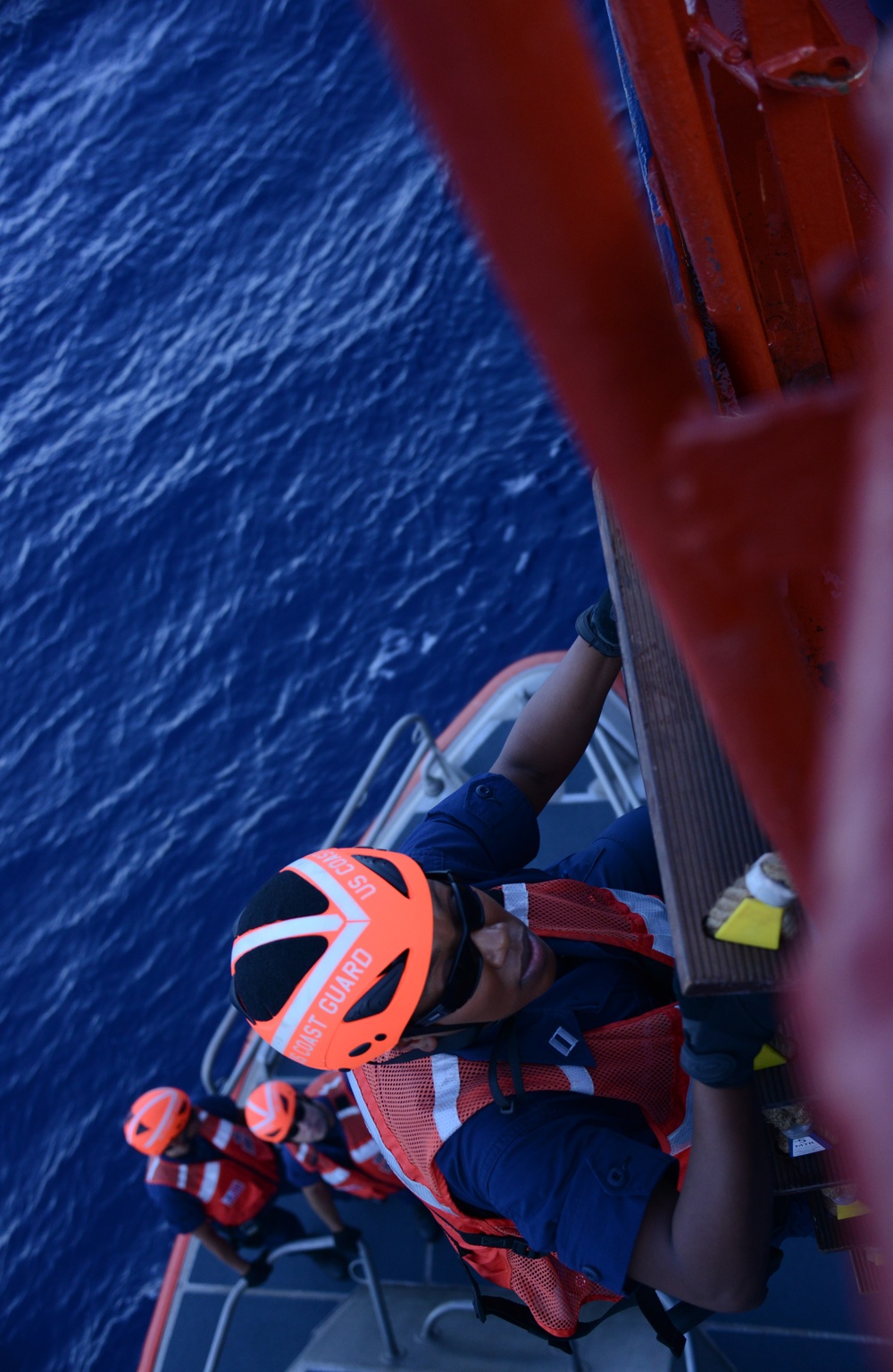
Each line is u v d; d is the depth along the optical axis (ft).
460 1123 4.73
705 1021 3.64
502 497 42.88
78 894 40.06
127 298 64.44
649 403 1.62
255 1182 17.83
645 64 3.28
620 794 16.42
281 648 43.55
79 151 76.07
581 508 41.34
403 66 1.36
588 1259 4.25
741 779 2.26
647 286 1.56
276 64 71.05
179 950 37.68
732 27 3.70
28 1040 36.91
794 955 3.04
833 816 1.14
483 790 6.15
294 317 55.83
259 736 41.50
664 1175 4.36
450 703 38.88
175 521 50.70
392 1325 14.64
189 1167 17.40
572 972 5.22
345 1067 4.71
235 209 64.80
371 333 52.01
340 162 62.64
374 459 47.24
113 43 81.87
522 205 1.44
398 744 39.11
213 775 41.24
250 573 46.65
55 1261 31.91
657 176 4.52
